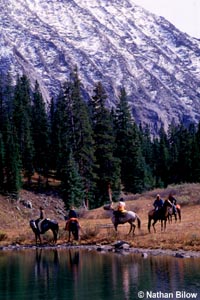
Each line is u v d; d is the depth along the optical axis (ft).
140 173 301.43
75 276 72.33
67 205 248.73
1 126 335.88
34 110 357.82
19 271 78.69
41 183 315.78
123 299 56.80
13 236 135.74
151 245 102.63
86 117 255.50
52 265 84.43
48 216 277.44
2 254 105.09
